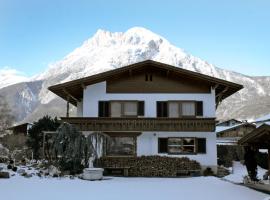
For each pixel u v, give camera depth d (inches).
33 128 1194.6
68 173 832.3
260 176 845.8
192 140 955.3
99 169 776.9
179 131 942.4
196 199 510.9
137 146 947.3
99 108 981.2
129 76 995.9
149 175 906.7
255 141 626.8
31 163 1069.8
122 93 986.1
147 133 954.1
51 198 505.4
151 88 988.6
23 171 845.2
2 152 1316.4
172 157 929.5
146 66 992.9
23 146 1496.1
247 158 692.7
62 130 844.0
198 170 921.5
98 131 921.5
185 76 988.6
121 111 979.3
